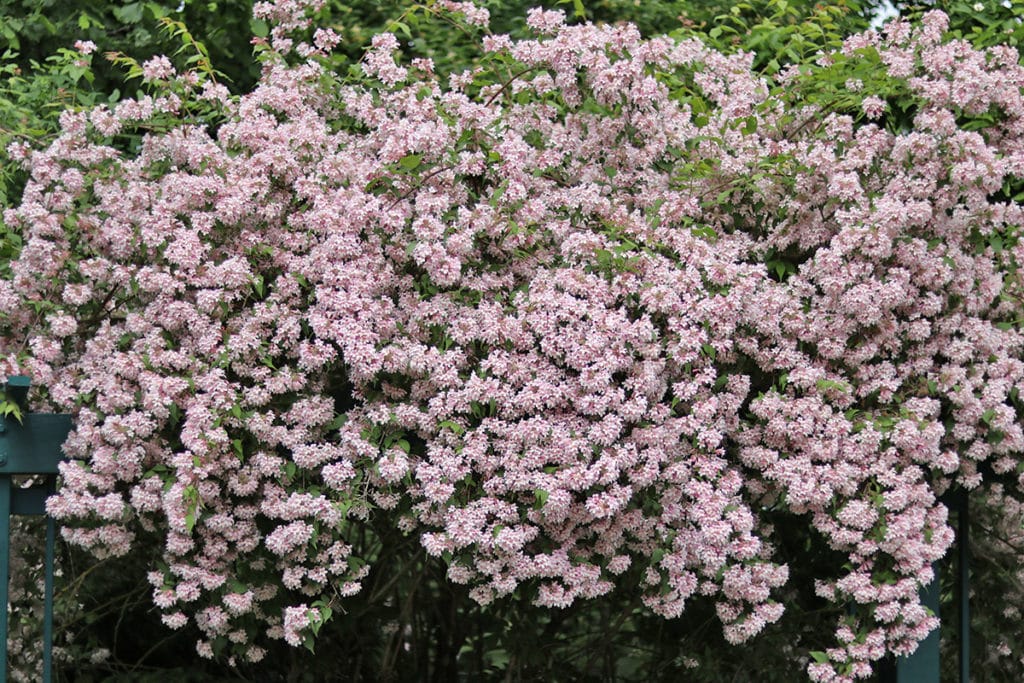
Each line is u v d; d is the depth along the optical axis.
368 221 3.96
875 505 3.96
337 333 3.84
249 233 4.12
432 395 3.91
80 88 6.30
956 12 5.48
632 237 4.06
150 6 6.08
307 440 3.97
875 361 4.30
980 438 4.30
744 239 4.36
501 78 4.54
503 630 4.99
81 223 4.13
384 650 5.22
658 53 4.12
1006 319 4.45
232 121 4.41
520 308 3.85
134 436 3.91
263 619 4.38
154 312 4.01
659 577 4.01
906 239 4.12
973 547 5.68
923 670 4.25
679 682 5.14
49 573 4.10
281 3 4.68
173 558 4.00
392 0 6.70
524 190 3.94
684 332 3.83
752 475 4.27
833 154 4.19
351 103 4.47
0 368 3.95
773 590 5.05
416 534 4.60
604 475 3.71
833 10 5.45
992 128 4.21
